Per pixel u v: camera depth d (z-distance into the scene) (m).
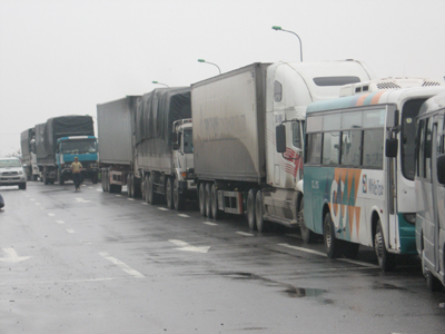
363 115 17.02
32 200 48.44
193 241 23.73
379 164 16.02
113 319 11.59
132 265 18.31
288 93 23.34
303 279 15.24
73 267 18.17
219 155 30.12
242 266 17.66
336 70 23.52
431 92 15.45
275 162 24.48
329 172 19.03
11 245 23.69
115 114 51.09
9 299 13.70
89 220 32.66
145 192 44.00
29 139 90.94
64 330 10.88
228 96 28.75
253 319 11.30
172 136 37.50
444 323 10.62
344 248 18.80
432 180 12.62
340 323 10.81
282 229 26.94
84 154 70.50
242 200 28.84
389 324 10.64
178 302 12.95
